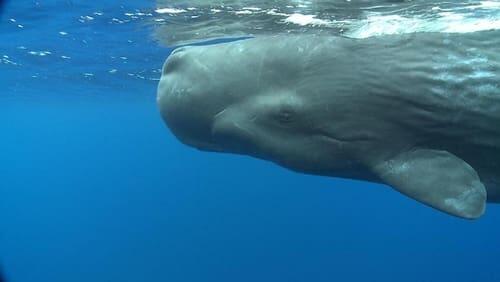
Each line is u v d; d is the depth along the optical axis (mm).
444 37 4152
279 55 4434
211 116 4625
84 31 12656
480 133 3965
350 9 8266
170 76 4887
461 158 4066
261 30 10539
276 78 4402
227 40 12016
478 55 4035
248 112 4465
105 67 18641
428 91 4004
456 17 7469
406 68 4074
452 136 4008
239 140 4598
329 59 4270
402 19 8016
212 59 4672
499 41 4074
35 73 21031
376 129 4121
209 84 4598
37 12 10828
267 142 4457
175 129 4957
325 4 8211
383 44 4219
